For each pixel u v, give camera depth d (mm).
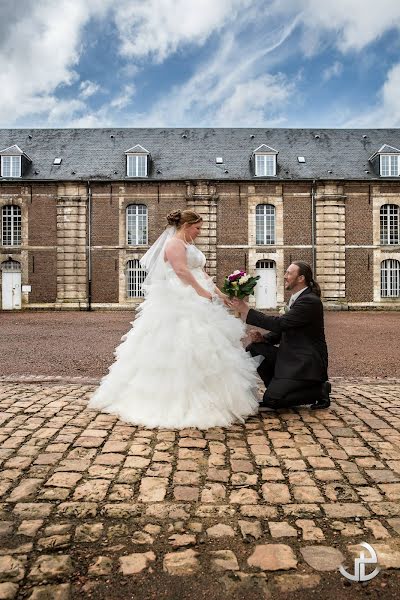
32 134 30078
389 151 27469
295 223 27375
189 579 2070
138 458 3447
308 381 4617
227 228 27297
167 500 2803
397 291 27766
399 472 3248
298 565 2174
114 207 27188
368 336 13688
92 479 3078
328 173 27594
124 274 27172
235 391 4441
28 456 3467
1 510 2666
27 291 26812
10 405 4949
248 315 4730
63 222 27000
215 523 2545
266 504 2770
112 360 8953
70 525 2508
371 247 27391
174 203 27250
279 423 4359
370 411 4805
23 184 27047
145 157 27281
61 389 5855
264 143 29609
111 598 1944
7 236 27594
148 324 4574
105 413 4617
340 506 2748
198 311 4465
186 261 4602
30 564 2156
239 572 2119
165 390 4305
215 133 30344
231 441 3844
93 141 29641
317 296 4742
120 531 2453
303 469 3281
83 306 26906
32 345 11391
